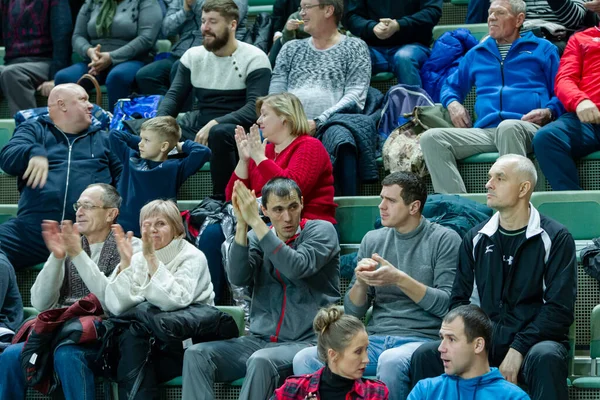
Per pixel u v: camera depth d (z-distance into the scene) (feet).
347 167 53.26
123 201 52.70
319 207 49.14
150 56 68.03
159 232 44.75
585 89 53.16
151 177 52.13
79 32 68.33
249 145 49.03
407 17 62.64
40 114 59.06
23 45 69.05
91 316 43.86
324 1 58.18
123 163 53.57
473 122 60.13
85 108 55.21
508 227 40.55
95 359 43.21
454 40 61.16
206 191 56.24
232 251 42.86
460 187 51.98
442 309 41.39
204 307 43.62
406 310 42.47
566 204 47.73
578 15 59.93
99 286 44.75
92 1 68.49
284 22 67.00
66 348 43.11
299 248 42.96
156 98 61.21
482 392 35.88
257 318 44.11
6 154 53.98
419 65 61.26
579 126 51.29
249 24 72.23
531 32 56.44
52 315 43.62
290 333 43.09
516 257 39.99
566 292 38.93
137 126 56.59
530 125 52.39
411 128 55.36
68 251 44.75
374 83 62.13
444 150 52.19
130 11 67.31
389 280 41.04
